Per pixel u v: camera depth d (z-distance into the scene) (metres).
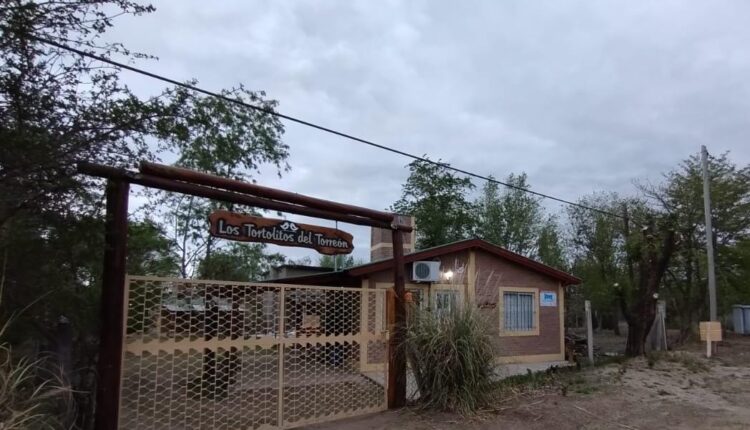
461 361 6.96
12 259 4.49
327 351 6.82
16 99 4.42
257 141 12.30
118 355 5.03
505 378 7.98
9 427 3.80
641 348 13.48
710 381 9.77
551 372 10.14
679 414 7.11
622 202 24.73
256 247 14.22
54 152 4.46
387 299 7.42
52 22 4.59
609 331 27.45
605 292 23.59
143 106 5.35
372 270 12.42
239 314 6.07
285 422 6.18
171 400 5.57
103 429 4.87
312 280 14.02
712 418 6.92
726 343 17.28
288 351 6.48
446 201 29.30
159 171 5.39
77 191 4.74
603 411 7.16
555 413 6.92
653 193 26.39
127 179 5.19
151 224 7.81
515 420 6.58
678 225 17.11
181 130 5.92
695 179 19.42
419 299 7.85
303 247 6.72
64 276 4.85
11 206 4.27
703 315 20.20
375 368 7.25
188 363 5.71
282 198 6.44
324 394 6.66
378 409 7.00
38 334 5.00
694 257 18.45
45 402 4.62
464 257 13.84
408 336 7.18
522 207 33.50
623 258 23.58
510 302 14.45
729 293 19.62
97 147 4.95
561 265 29.91
